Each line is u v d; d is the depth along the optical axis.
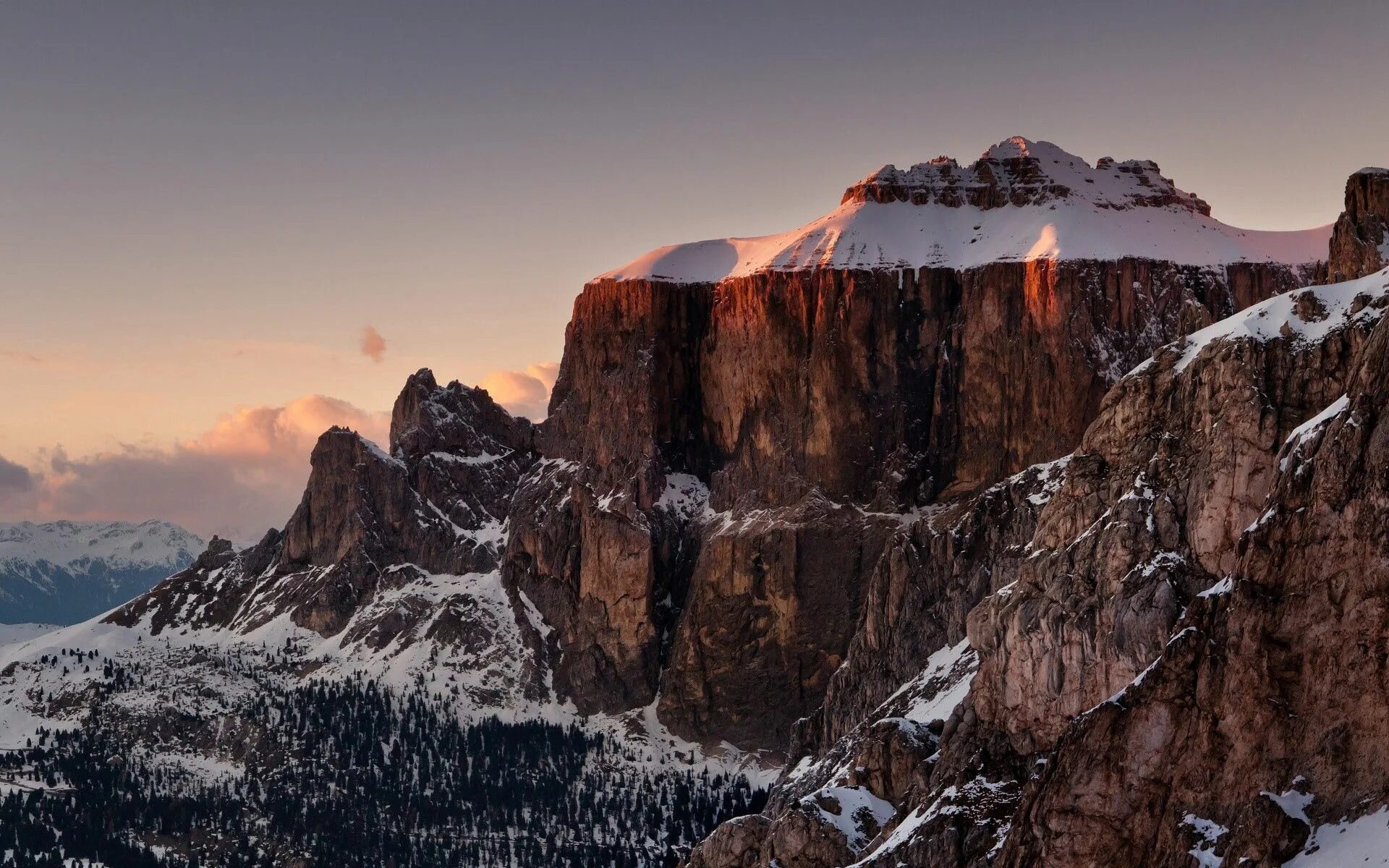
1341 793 162.12
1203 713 173.75
